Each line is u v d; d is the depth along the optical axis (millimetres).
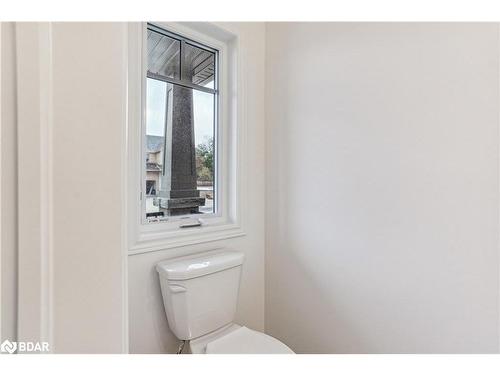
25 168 337
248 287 1540
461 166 948
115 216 414
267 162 1594
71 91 370
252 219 1562
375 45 1146
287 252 1494
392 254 1108
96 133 393
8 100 329
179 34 1329
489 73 894
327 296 1318
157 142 1275
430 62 1008
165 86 1302
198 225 1396
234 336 1155
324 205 1330
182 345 1180
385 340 1125
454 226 965
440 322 996
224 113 1522
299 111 1433
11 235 332
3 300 329
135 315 1118
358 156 1205
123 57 425
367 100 1174
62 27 364
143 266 1141
